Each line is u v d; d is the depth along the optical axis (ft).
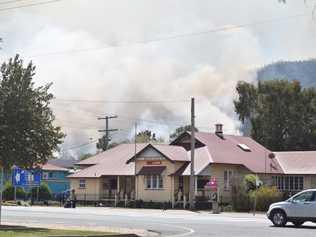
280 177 201.67
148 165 195.62
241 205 169.78
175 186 189.37
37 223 103.96
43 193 234.17
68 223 106.32
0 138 84.64
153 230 92.53
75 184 218.38
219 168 190.49
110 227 97.81
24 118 85.66
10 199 236.63
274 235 82.07
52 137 89.15
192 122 174.81
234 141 208.95
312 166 198.39
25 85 86.89
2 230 81.92
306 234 83.66
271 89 282.56
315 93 283.59
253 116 285.23
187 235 82.89
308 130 281.13
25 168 88.58
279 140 280.10
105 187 212.84
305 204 97.76
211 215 142.00
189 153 196.44
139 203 190.49
